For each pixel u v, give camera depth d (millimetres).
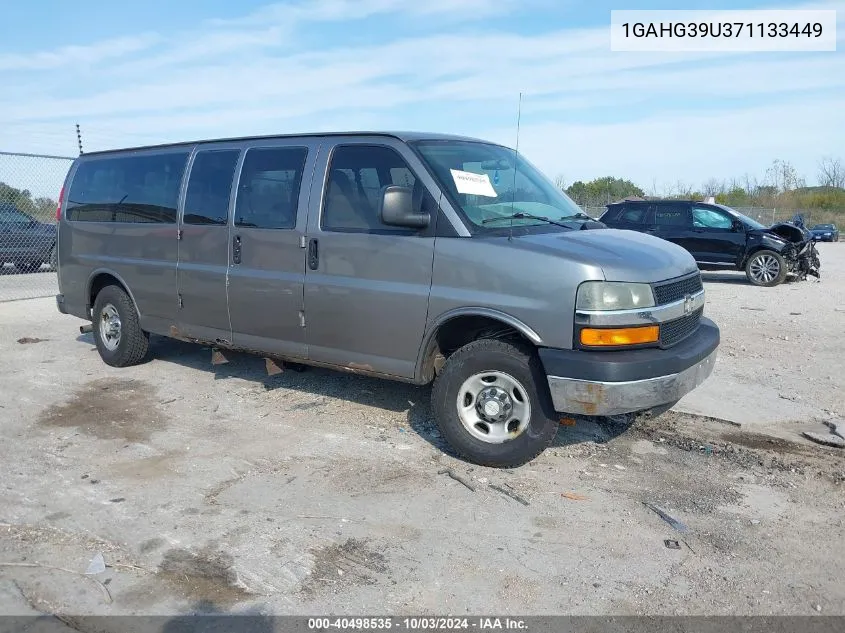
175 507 4004
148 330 6566
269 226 5324
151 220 6312
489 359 4383
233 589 3217
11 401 5914
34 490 4215
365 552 3541
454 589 3234
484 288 4320
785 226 15164
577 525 3838
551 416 4309
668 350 4250
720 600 3168
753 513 3990
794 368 7129
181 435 5129
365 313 4828
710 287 14359
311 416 5516
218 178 5766
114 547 3574
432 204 4555
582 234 4672
